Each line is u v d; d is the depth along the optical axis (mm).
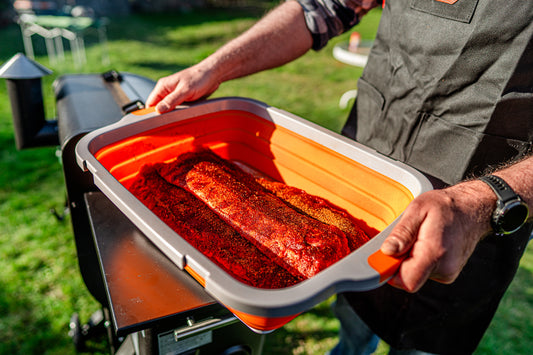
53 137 1887
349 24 1498
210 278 641
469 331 1391
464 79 1027
